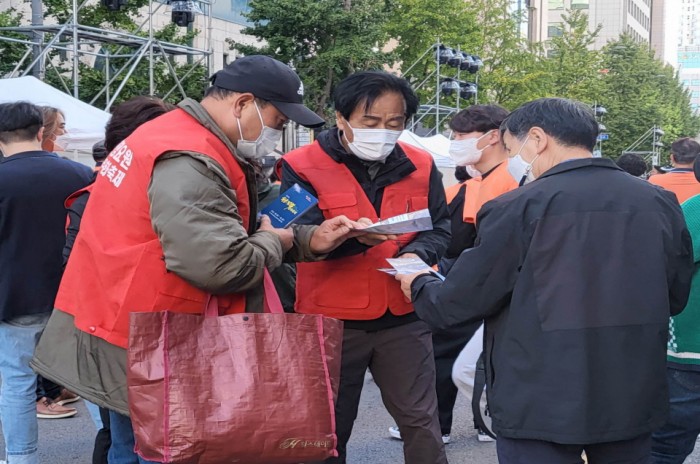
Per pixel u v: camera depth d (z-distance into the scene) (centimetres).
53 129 446
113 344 241
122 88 1377
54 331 258
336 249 328
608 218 241
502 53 3031
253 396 229
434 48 2512
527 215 241
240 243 237
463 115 459
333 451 240
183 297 240
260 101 257
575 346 234
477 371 326
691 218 337
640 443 250
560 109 256
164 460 221
